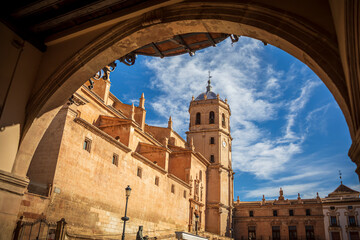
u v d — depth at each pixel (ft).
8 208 22.27
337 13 14.30
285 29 16.40
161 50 25.79
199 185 156.66
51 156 63.82
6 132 22.68
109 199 78.18
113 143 82.64
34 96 24.49
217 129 190.39
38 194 57.16
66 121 66.80
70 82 24.25
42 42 25.76
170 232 110.93
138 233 63.77
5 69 23.04
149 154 119.65
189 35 22.99
